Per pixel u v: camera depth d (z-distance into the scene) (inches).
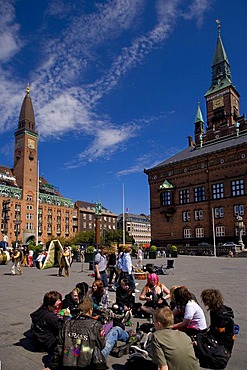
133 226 7170.3
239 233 2039.9
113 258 681.0
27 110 4525.1
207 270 965.2
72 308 300.7
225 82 2812.5
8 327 324.2
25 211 4308.6
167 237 2615.7
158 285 381.1
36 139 4574.3
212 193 2372.0
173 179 2645.2
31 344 274.2
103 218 6264.8
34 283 676.1
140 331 278.1
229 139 2527.1
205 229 2374.5
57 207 4948.3
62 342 201.5
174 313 277.4
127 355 253.9
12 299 474.9
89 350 196.7
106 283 560.1
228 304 436.1
